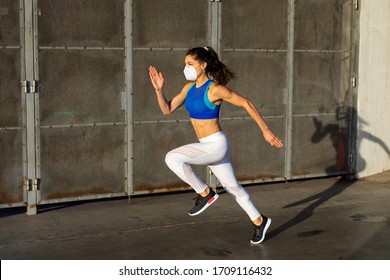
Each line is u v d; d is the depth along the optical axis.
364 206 10.41
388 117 12.88
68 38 9.80
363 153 12.67
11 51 9.45
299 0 11.59
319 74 11.95
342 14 12.08
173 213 9.95
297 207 10.34
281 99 11.62
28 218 9.63
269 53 11.42
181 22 10.62
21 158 9.69
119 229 9.05
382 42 12.61
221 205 10.43
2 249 8.12
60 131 9.90
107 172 10.32
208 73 7.88
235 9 11.03
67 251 8.05
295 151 11.88
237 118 11.26
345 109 12.33
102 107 10.16
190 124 10.87
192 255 7.90
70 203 10.59
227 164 8.12
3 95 9.45
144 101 10.47
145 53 10.38
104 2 10.02
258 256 7.86
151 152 10.62
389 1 12.56
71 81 9.89
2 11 9.32
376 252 8.02
